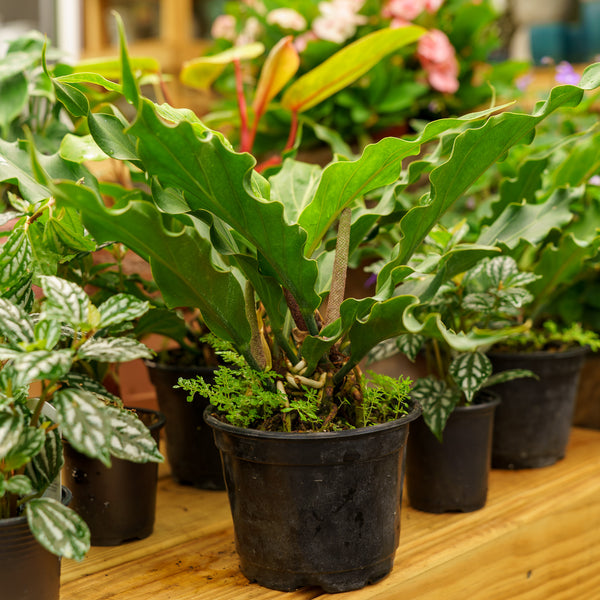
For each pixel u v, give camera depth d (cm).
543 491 105
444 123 68
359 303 70
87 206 57
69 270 89
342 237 77
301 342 76
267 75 109
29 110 116
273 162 119
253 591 75
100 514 86
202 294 70
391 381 79
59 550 54
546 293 116
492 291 93
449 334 60
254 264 71
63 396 56
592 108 159
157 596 74
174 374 104
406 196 137
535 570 97
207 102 208
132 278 98
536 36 183
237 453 74
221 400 75
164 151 62
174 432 107
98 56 215
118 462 85
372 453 72
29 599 59
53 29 204
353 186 73
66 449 86
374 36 102
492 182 152
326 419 75
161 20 213
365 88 163
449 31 180
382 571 76
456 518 96
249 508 75
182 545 88
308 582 73
